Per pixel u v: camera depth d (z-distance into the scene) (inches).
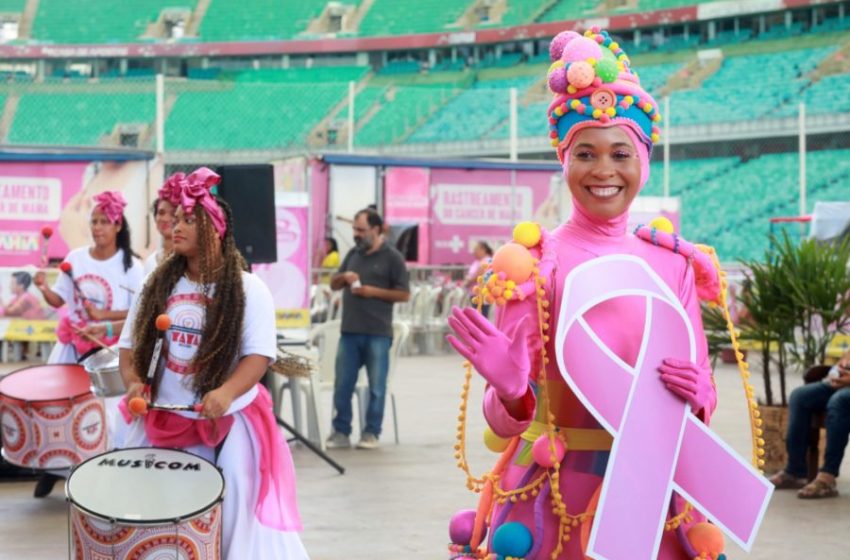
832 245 367.9
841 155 1355.8
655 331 148.6
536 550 147.5
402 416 511.2
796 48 1476.4
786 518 300.2
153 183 714.2
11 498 329.1
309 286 591.8
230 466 193.2
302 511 310.0
